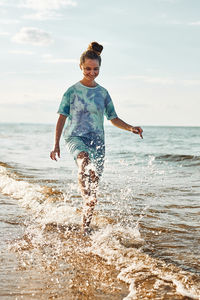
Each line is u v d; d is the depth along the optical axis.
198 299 2.04
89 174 3.27
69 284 2.30
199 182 6.04
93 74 3.36
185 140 22.72
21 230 3.51
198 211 4.05
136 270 2.47
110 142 20.09
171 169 7.99
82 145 3.31
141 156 11.12
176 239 3.11
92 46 3.35
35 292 2.19
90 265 2.61
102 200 4.64
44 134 37.66
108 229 3.42
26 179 6.23
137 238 3.15
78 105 3.37
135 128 3.44
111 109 3.55
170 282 2.26
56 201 4.61
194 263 2.55
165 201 4.57
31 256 2.81
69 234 3.37
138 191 5.23
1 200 4.92
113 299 2.08
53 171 7.29
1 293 2.18
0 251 2.92
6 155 11.26
